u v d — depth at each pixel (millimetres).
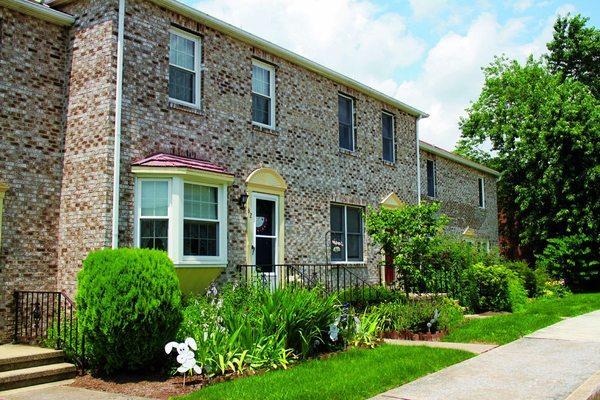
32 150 10562
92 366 8805
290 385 7281
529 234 26594
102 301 8211
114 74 10609
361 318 11320
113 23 10703
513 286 16188
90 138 10625
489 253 18250
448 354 9211
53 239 10781
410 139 20438
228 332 8977
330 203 16188
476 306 15625
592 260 23625
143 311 8211
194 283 11359
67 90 11125
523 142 26641
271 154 14133
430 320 11719
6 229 10086
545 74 32594
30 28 10734
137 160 10883
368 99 18250
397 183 19344
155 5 11555
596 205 23922
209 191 11805
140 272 8336
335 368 8250
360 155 17562
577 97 26438
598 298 18766
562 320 13422
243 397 6820
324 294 12672
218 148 12648
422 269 14383
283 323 9125
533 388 7125
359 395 6859
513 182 29812
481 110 34281
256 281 11453
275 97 14555
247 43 13727
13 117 10312
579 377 7652
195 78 12477
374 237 14438
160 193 10930
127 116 10789
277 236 14117
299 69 15406
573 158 24953
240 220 12984
